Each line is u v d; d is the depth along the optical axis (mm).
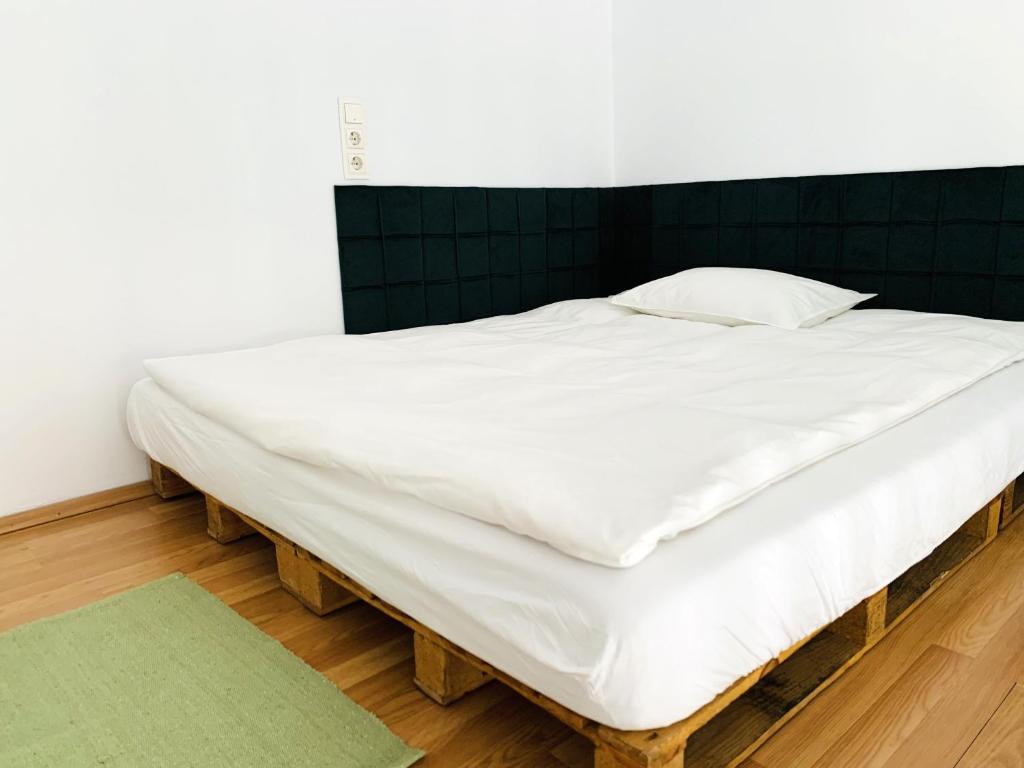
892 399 1600
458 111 3068
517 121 3270
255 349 2262
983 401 1765
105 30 2232
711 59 3156
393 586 1315
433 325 3064
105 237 2307
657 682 914
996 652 1434
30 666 1479
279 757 1199
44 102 2154
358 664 1472
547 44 3311
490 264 3252
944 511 1442
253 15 2502
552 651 1003
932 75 2551
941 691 1322
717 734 1164
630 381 1780
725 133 3168
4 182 2117
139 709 1332
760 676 1104
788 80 2920
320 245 2770
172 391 2014
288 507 1595
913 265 2684
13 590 1826
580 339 2367
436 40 2955
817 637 1416
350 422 1495
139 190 2352
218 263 2541
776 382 1713
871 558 1245
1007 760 1152
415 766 1190
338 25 2689
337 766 1176
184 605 1693
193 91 2414
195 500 2404
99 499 2352
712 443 1260
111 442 2408
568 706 1014
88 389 2340
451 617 1197
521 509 1064
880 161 2727
